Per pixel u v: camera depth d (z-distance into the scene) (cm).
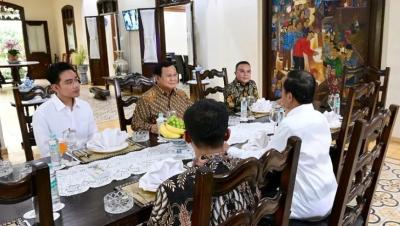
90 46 970
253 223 96
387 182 288
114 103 720
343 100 320
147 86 278
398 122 381
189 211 94
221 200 95
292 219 156
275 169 101
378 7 383
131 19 809
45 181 80
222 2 549
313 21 449
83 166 166
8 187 75
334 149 202
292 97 159
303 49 467
